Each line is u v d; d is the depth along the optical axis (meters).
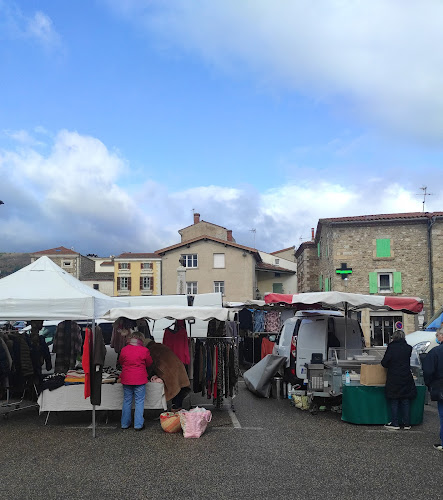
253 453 6.20
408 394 7.66
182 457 6.02
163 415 7.43
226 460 5.89
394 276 26.66
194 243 42.59
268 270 48.62
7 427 7.82
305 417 8.52
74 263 60.75
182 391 8.61
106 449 6.43
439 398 6.38
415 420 7.98
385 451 6.32
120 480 5.18
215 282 42.06
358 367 8.47
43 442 6.83
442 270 26.08
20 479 5.24
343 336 10.58
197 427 7.05
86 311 7.40
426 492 4.82
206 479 5.20
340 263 27.22
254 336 18.22
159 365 8.27
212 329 9.15
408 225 26.88
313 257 36.75
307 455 6.11
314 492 4.81
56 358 9.10
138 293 55.03
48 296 7.42
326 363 8.74
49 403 7.84
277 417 8.50
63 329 9.18
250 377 11.06
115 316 8.05
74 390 7.89
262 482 5.10
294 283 50.75
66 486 5.01
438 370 6.46
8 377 8.84
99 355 7.33
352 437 7.08
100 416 8.67
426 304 26.25
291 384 10.38
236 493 4.78
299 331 10.48
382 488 4.93
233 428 7.64
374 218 26.80
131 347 7.69
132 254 56.50
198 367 9.23
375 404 7.89
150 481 5.15
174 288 42.22
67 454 6.20
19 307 7.30
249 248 41.62
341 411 8.81
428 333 12.77
